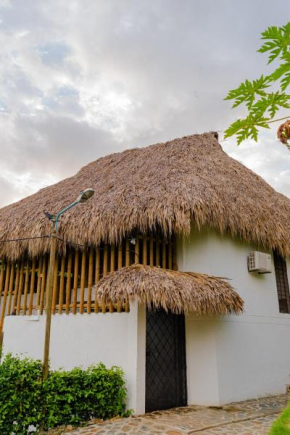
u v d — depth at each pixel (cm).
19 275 908
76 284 786
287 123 221
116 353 677
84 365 715
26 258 898
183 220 661
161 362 702
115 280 620
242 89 227
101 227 707
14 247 828
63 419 545
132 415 613
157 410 662
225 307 655
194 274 705
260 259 853
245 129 246
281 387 852
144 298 583
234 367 754
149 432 522
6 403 504
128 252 739
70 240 746
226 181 845
